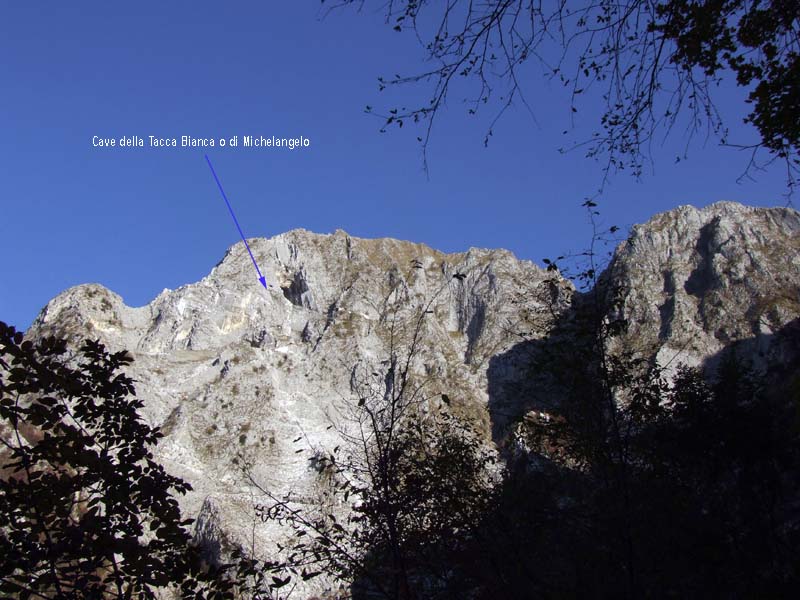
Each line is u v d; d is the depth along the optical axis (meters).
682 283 153.88
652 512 15.31
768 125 12.84
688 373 28.55
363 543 15.24
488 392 156.62
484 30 9.45
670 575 15.03
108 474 12.02
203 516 103.44
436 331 179.38
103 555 11.44
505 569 14.98
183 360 158.75
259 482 121.25
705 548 16.16
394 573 13.94
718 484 22.31
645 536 14.96
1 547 10.85
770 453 26.03
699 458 24.19
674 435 20.67
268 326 179.25
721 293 147.62
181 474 122.44
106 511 12.05
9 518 11.15
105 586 11.41
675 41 11.95
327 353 168.12
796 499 28.08
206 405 142.75
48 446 11.88
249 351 159.75
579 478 16.50
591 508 15.62
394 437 15.84
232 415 141.50
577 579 14.59
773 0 11.62
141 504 12.38
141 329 172.25
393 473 14.97
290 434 139.00
